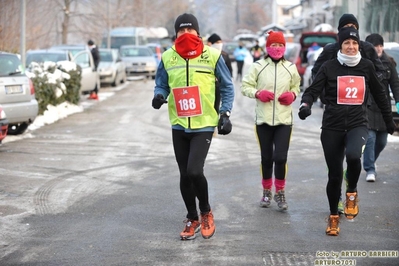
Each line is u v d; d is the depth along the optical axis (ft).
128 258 42.06
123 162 76.38
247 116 122.83
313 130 102.73
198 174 44.37
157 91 45.75
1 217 52.31
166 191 61.52
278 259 41.70
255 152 82.69
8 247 44.70
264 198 55.36
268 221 50.88
